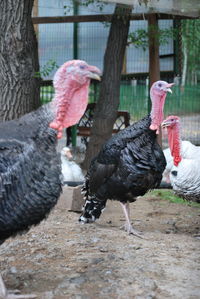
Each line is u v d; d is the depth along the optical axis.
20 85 8.30
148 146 6.47
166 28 12.98
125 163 6.46
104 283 4.71
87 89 4.22
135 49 13.84
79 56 14.17
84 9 12.58
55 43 14.30
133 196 6.67
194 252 5.71
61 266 5.12
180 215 8.09
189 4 9.46
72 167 8.94
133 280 4.77
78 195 7.52
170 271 5.04
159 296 4.47
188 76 16.08
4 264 5.18
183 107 13.70
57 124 4.19
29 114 4.33
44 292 4.50
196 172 6.90
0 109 8.34
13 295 4.34
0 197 3.97
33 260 5.29
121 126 13.43
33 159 4.09
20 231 4.28
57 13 13.68
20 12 8.08
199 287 4.66
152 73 11.87
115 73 11.47
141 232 6.66
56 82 4.19
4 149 4.03
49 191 4.14
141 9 10.36
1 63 8.24
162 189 9.68
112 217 7.84
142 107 13.74
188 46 15.94
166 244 6.04
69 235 6.19
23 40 8.18
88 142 12.88
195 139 13.65
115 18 11.24
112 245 5.83
